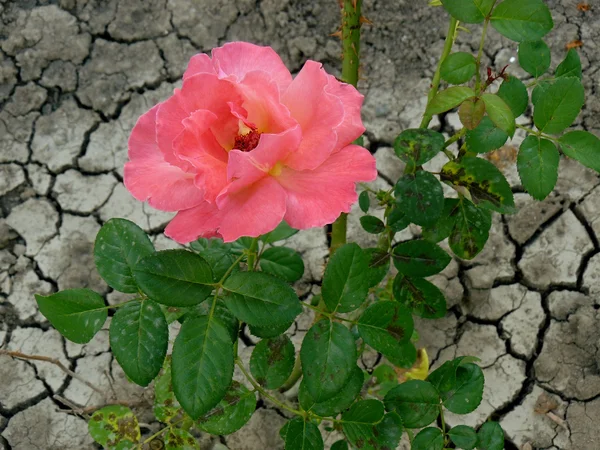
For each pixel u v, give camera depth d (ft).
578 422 2.22
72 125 2.54
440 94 1.32
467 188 1.49
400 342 1.45
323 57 2.62
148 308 1.33
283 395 2.22
